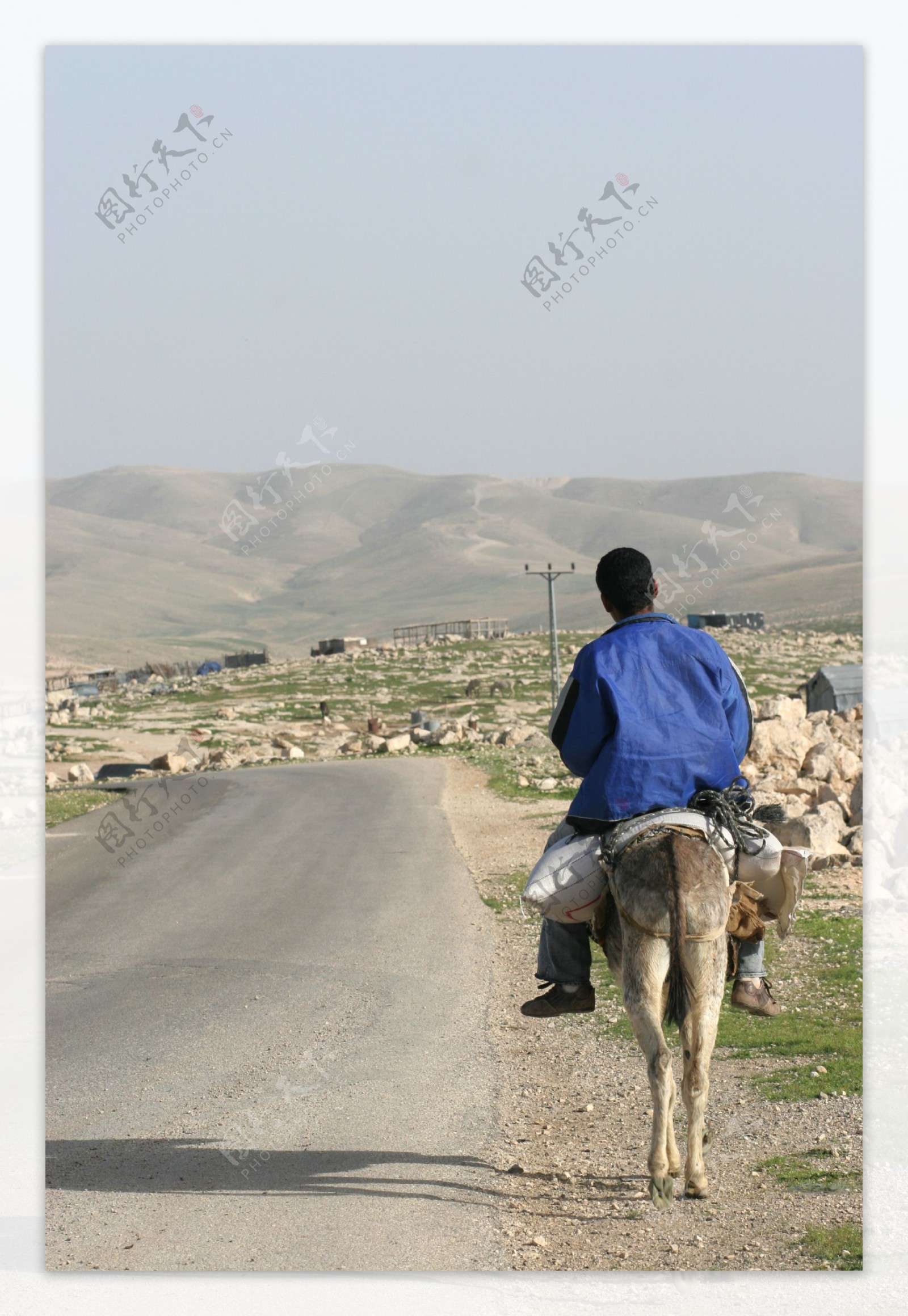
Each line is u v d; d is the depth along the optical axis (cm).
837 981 1761
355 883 3172
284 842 4150
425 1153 1202
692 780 1062
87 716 13888
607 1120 1285
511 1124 1287
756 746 4006
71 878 3438
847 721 4816
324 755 10288
